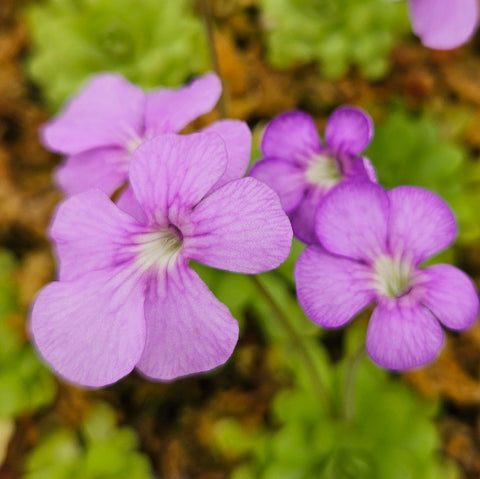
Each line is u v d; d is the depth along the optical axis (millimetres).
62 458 163
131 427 168
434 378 163
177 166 99
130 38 197
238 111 195
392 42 198
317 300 99
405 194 101
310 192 113
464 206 169
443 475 155
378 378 156
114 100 123
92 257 101
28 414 168
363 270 101
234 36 213
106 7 194
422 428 150
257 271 94
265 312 157
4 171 194
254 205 95
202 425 165
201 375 171
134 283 100
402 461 145
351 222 100
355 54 194
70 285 99
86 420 166
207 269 155
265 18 197
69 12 200
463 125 191
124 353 97
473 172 181
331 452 147
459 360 170
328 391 155
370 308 167
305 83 202
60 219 102
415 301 99
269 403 167
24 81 209
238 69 197
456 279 99
